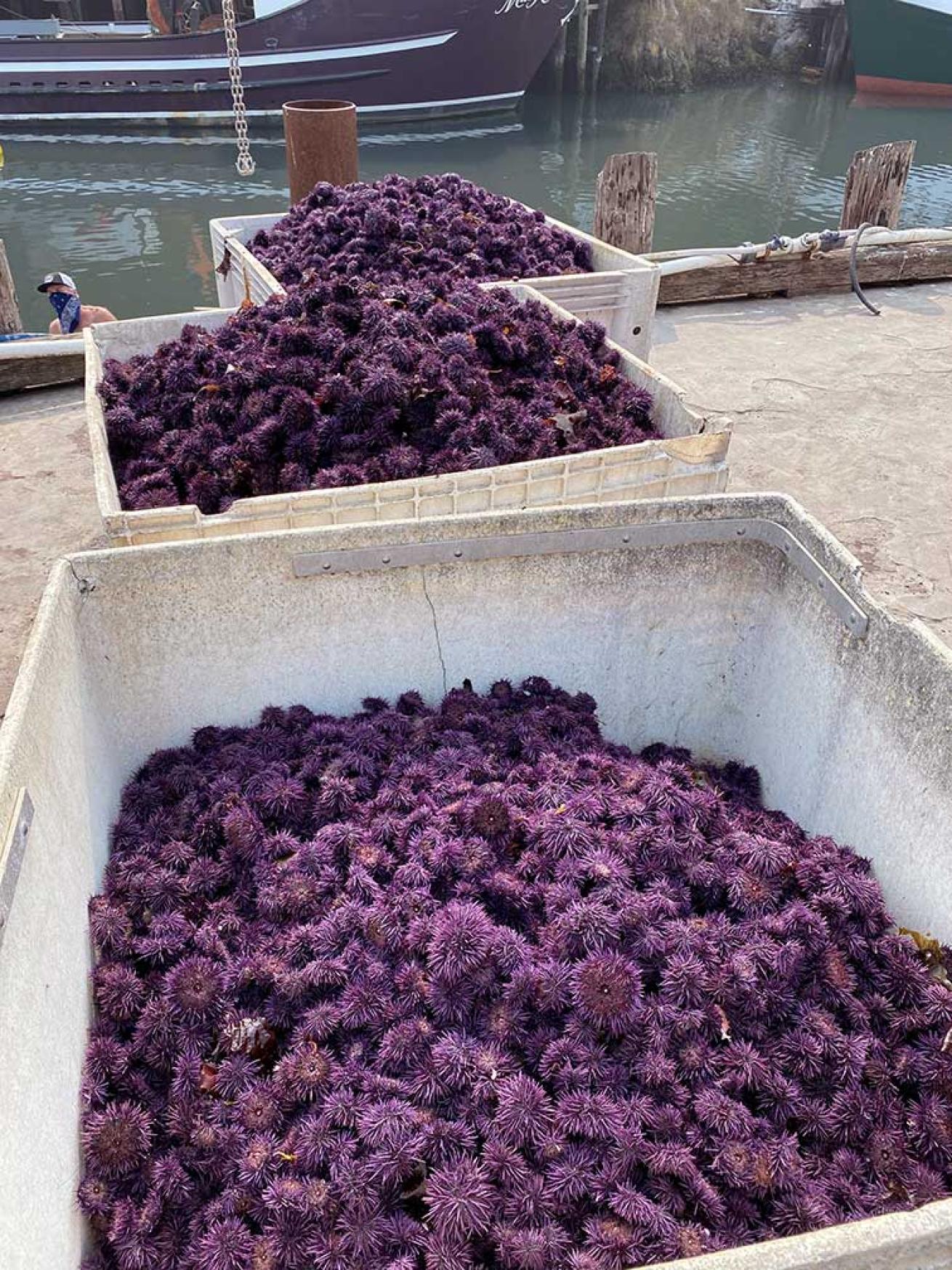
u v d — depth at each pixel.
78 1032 2.05
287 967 2.18
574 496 3.56
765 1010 2.07
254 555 2.62
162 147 18.89
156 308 11.48
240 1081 2.02
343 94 19.55
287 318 4.31
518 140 21.20
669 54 29.22
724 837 2.50
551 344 4.32
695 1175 1.78
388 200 6.03
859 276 8.70
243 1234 1.76
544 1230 1.68
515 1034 1.98
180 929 2.29
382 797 2.57
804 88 30.12
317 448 3.66
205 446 3.77
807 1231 1.74
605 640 3.03
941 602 4.45
